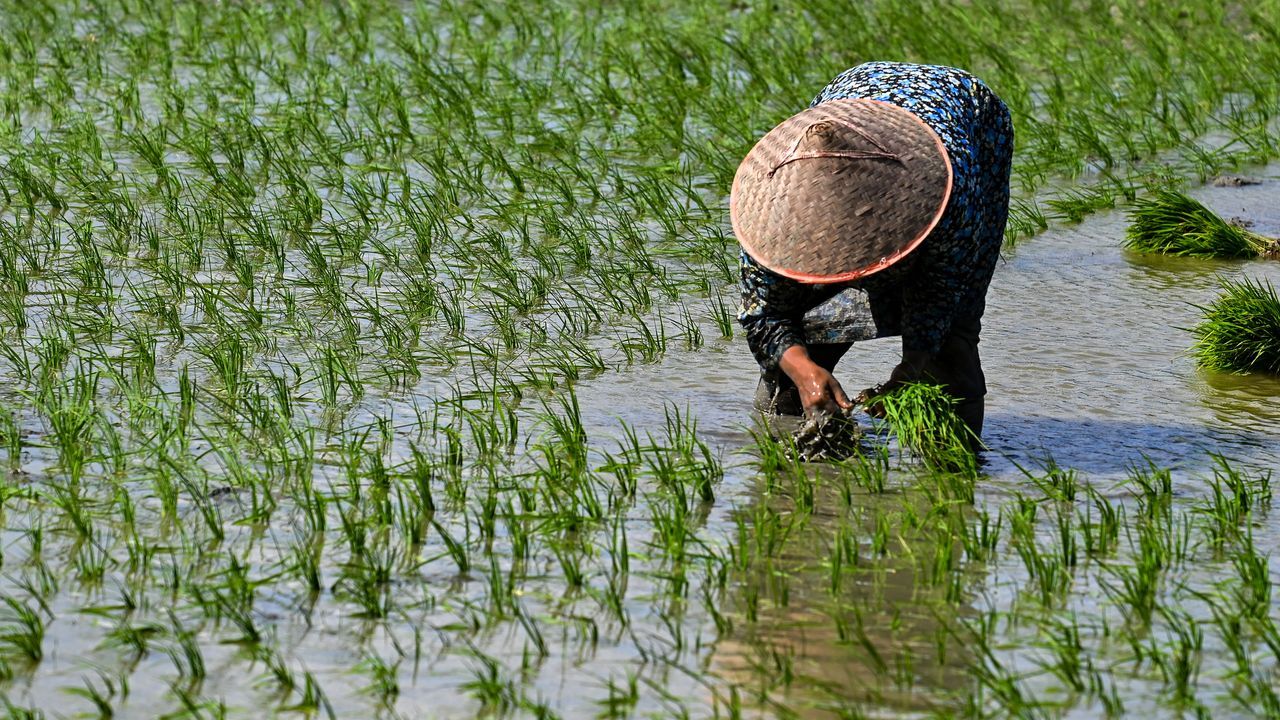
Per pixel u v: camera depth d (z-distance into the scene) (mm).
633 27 56125
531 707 15891
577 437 23438
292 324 28938
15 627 17391
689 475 22156
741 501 21625
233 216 35344
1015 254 35719
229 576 18562
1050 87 50219
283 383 24562
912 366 22109
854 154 19625
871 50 52531
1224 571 19609
